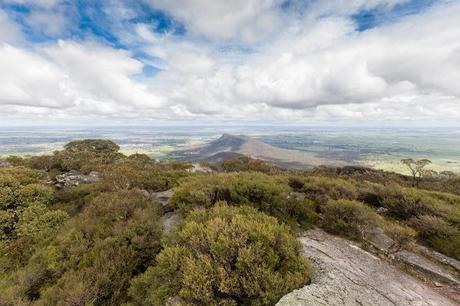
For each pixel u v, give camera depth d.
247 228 4.26
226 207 5.84
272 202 7.43
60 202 11.02
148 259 5.57
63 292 4.30
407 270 4.86
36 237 7.43
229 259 3.74
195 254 4.00
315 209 8.04
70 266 5.30
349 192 9.32
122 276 4.88
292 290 3.51
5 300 4.37
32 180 12.03
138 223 6.57
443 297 4.09
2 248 7.24
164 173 14.73
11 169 12.72
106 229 6.55
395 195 8.55
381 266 4.87
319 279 3.99
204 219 5.33
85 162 19.05
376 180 17.52
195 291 3.31
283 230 4.63
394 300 3.75
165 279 3.86
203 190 8.08
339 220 6.47
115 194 8.91
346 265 4.68
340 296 3.55
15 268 6.27
